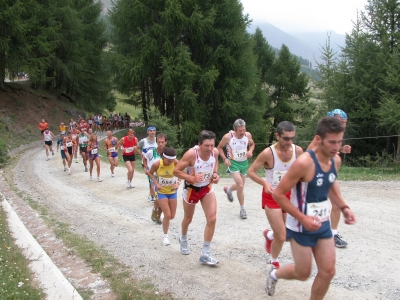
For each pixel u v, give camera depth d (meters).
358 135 18.05
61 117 34.75
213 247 5.52
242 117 26.19
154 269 4.83
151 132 8.30
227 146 7.06
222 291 4.07
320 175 2.95
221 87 24.86
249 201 8.46
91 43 41.41
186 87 22.62
